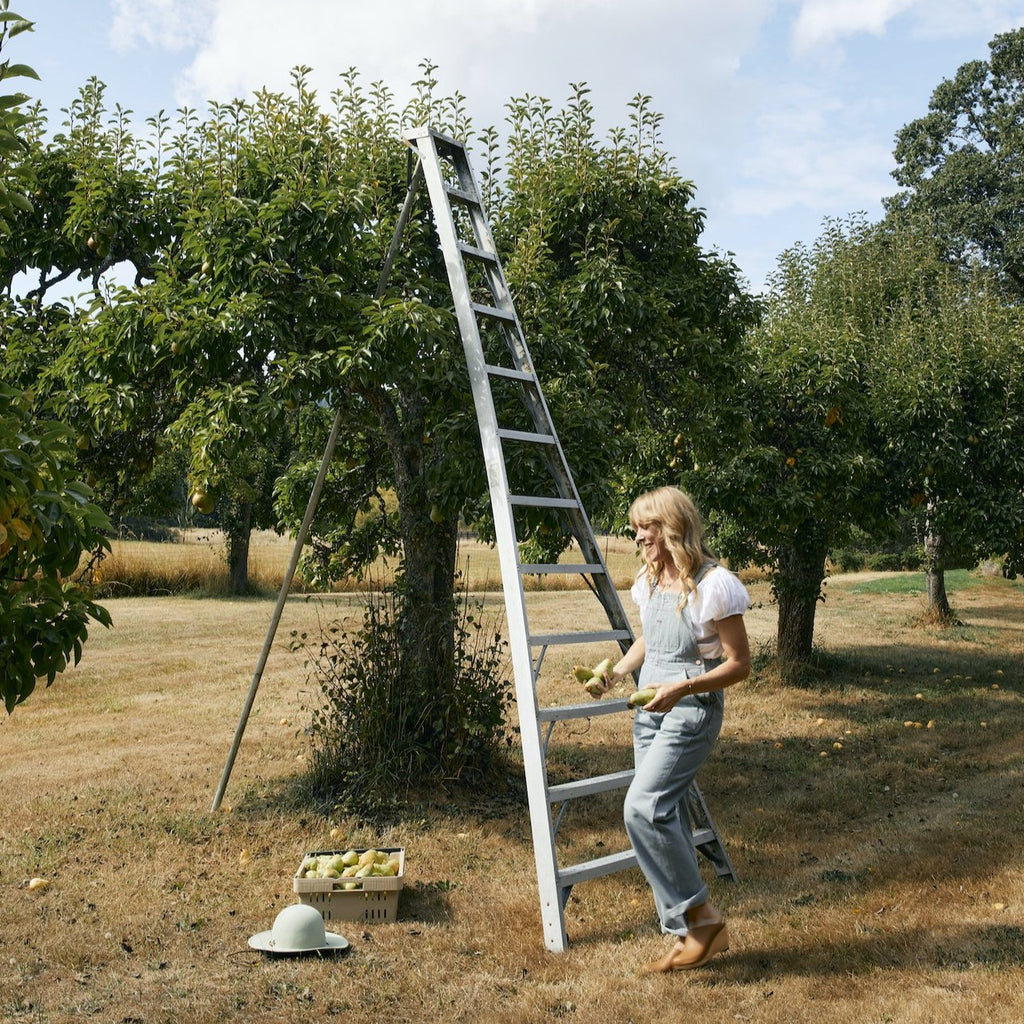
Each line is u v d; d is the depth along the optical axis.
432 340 6.00
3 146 2.73
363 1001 3.78
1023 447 10.92
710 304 8.26
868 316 13.16
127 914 4.75
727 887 5.05
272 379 5.95
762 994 3.71
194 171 6.54
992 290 13.72
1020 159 27.58
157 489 8.10
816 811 6.57
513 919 4.67
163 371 6.53
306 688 11.59
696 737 3.96
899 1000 3.60
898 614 19.58
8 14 2.60
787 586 11.83
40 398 6.53
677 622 3.98
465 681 7.07
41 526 2.65
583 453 6.47
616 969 4.03
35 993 3.88
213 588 25.34
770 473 10.02
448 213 5.78
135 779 7.36
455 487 6.34
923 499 11.38
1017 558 11.09
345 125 7.12
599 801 6.88
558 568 5.16
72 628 2.87
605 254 7.43
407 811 6.41
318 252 6.09
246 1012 3.69
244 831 6.09
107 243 6.57
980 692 11.27
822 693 11.23
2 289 6.86
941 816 6.24
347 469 8.38
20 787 7.16
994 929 4.27
